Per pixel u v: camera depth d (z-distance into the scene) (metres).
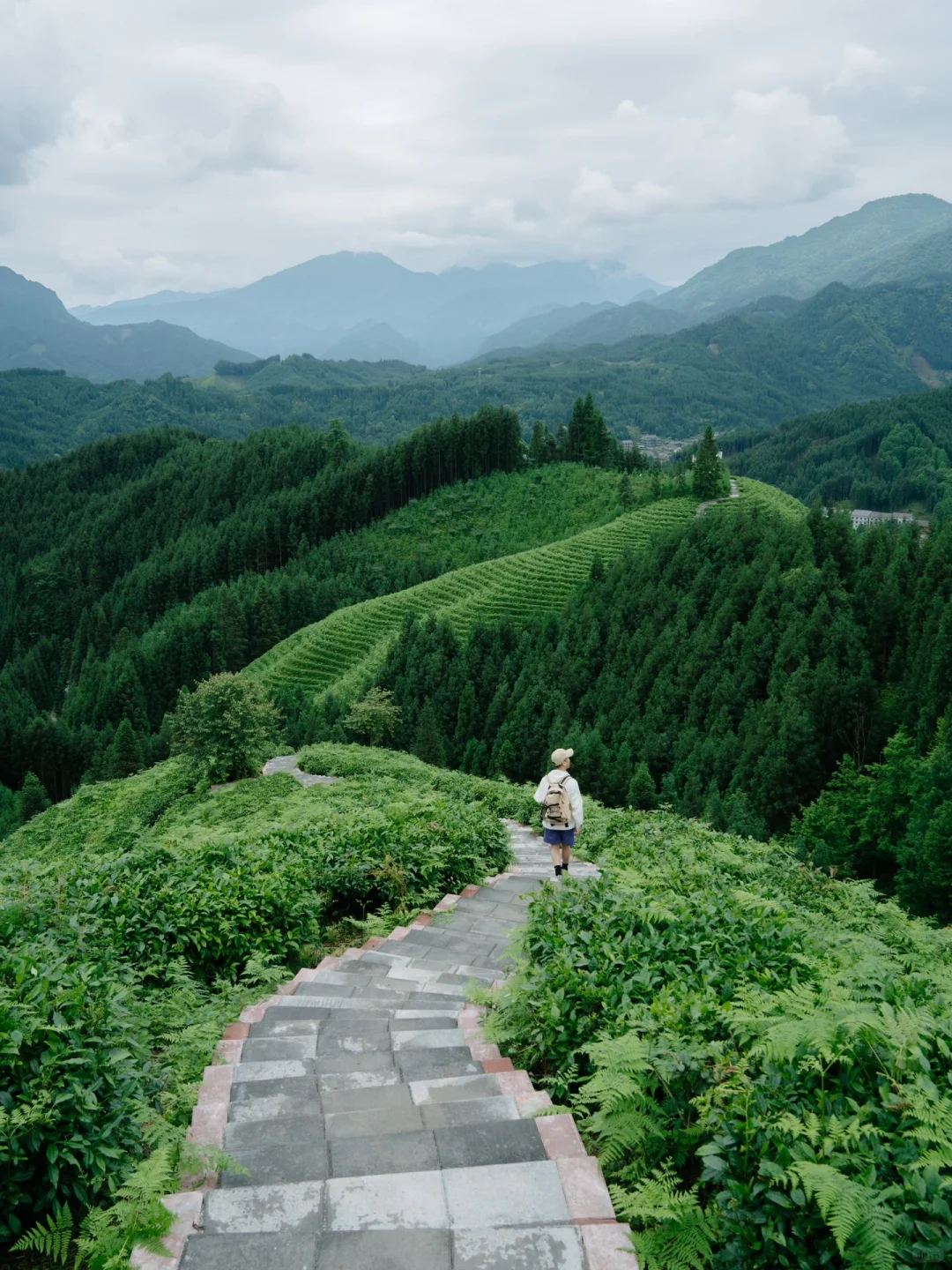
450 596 128.00
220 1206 4.86
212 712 42.88
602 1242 4.58
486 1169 5.16
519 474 192.25
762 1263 4.34
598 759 72.00
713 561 105.62
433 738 80.06
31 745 115.25
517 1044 7.51
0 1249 5.13
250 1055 7.51
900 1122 4.79
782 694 74.94
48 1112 5.49
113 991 7.67
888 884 55.44
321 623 127.50
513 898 14.23
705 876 12.66
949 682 68.50
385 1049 7.60
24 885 11.13
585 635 98.56
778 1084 5.24
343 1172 5.31
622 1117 5.37
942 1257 3.96
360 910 14.26
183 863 12.94
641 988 7.16
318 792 28.42
